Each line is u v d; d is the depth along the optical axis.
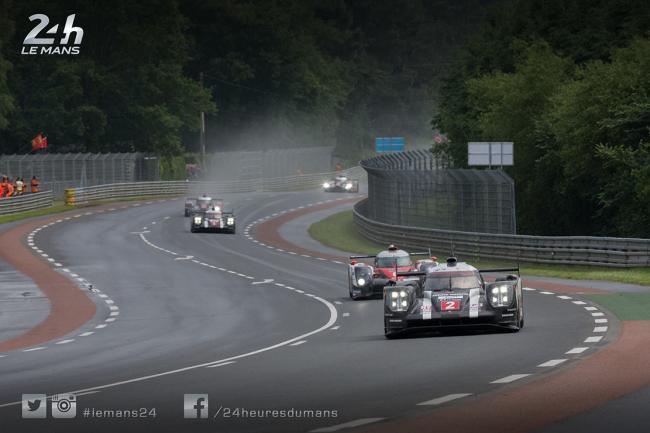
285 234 185.50
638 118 133.00
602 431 27.83
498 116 171.25
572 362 40.66
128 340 65.75
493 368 40.56
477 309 53.56
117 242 162.62
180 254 145.62
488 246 125.00
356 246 160.62
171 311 84.94
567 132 143.38
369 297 87.12
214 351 55.56
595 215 146.38
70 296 99.31
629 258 99.50
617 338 48.00
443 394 34.59
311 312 78.31
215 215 183.38
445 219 141.50
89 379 45.12
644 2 178.00
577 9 190.50
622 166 131.88
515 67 188.12
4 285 109.69
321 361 46.84
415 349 49.19
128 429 30.89
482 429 28.56
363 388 37.19
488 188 128.88
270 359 49.19
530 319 61.41
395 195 160.38
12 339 71.19
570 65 175.25
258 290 99.25
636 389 33.88
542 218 159.25
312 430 29.38
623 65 141.88
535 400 32.53
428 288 56.19
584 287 84.44
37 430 31.19
